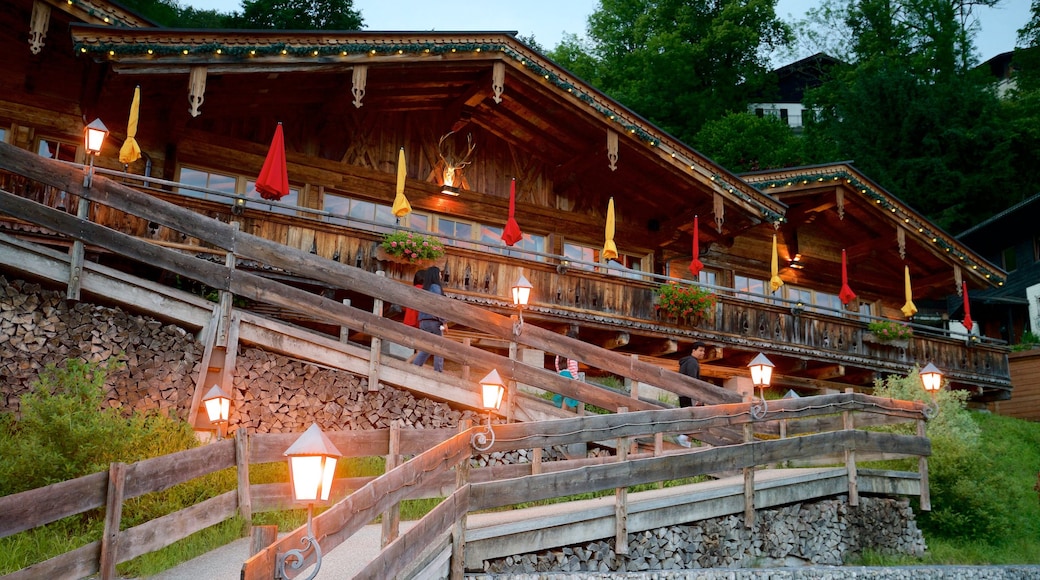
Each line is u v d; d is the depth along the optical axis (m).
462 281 15.34
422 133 17.66
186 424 9.57
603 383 16.47
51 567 5.93
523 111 17.45
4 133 13.72
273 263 10.97
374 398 11.35
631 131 16.97
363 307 14.40
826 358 19.75
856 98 37.00
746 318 18.80
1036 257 30.81
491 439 7.99
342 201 16.58
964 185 33.62
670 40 38.22
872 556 10.66
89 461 8.02
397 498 6.38
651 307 17.53
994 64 47.41
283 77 14.53
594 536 8.64
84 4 12.85
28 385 9.69
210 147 15.23
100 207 12.23
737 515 9.86
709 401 12.18
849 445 10.93
